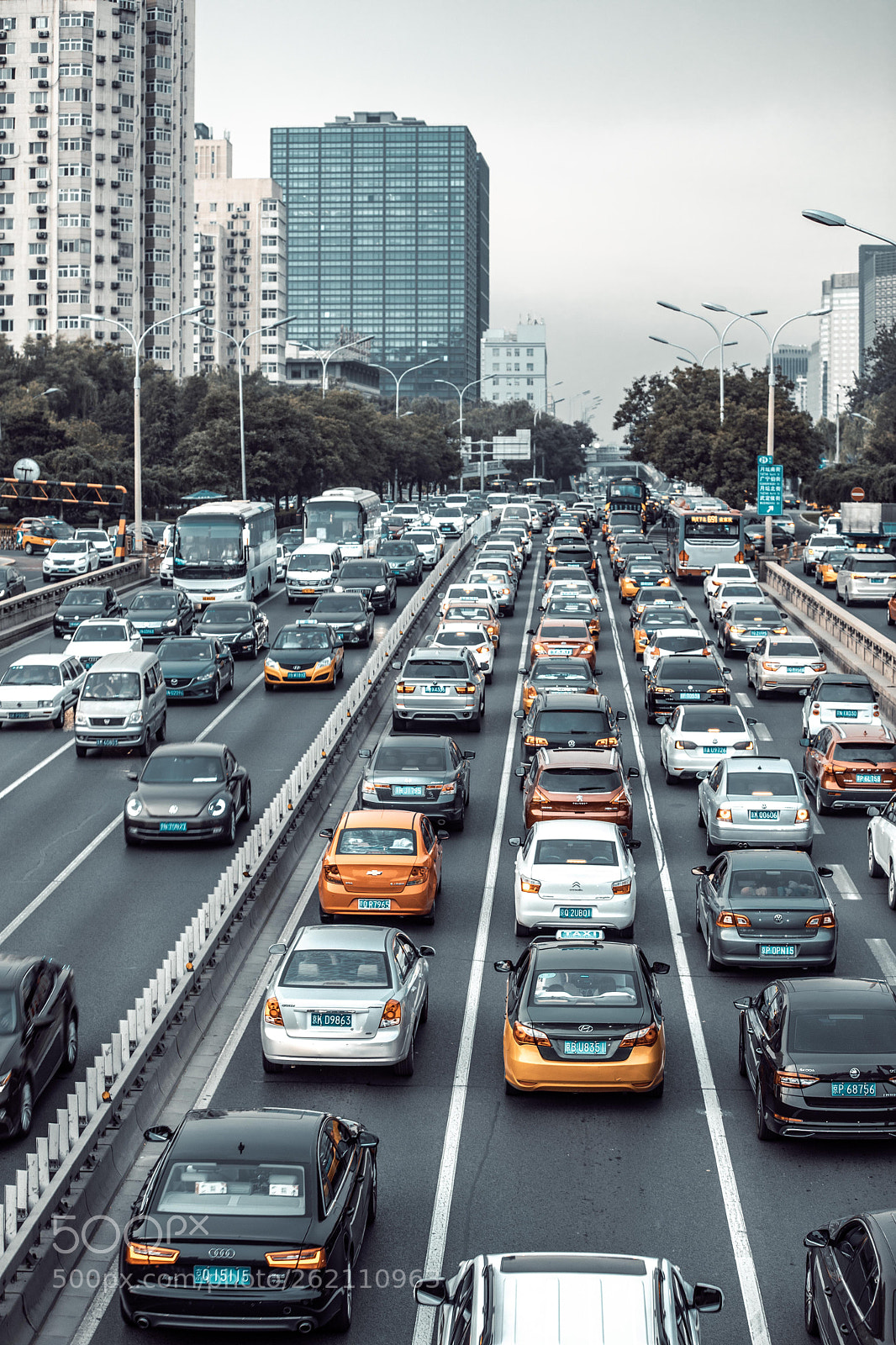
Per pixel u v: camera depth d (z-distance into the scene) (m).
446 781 28.91
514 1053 16.58
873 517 83.50
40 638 55.91
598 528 109.38
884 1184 14.92
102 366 141.12
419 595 57.78
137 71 159.75
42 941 23.05
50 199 156.62
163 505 115.12
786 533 87.19
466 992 21.05
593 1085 16.42
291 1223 11.27
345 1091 17.53
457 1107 17.05
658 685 39.78
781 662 43.66
